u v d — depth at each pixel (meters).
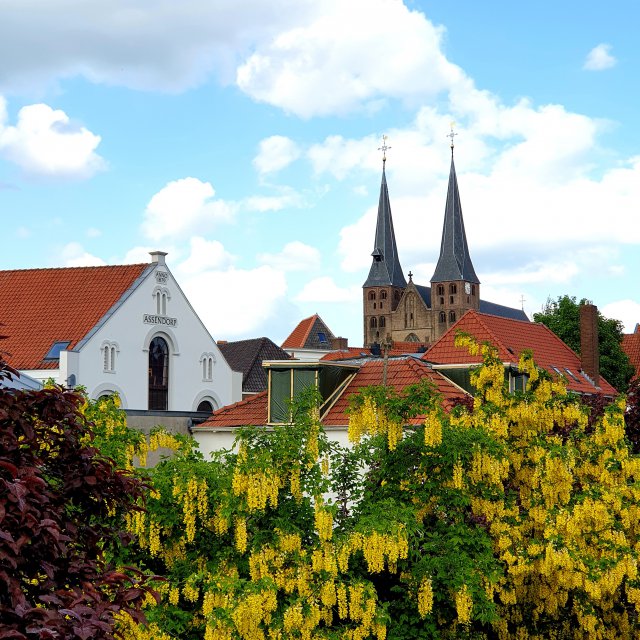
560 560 16.20
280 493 15.59
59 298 57.56
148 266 58.12
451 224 183.25
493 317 46.12
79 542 9.80
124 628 11.73
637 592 17.14
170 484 15.38
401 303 188.50
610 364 70.62
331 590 14.24
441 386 30.52
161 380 58.91
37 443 9.38
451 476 17.09
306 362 30.62
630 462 18.08
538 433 19.08
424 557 15.50
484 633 17.53
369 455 17.61
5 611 7.64
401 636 15.64
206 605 13.60
